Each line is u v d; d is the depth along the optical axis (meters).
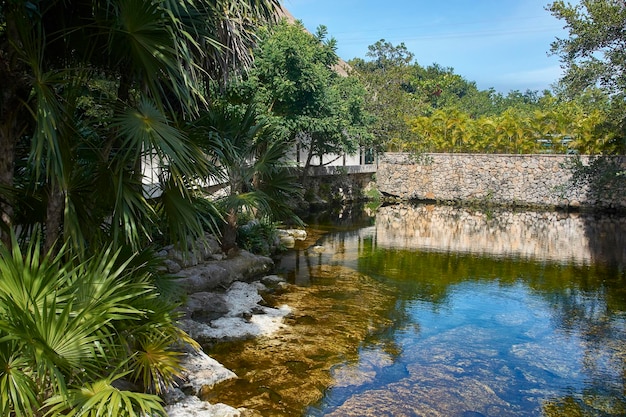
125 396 2.67
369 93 21.78
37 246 2.75
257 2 4.40
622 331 6.64
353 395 4.66
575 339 6.33
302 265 9.98
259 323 6.35
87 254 3.75
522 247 12.75
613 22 12.05
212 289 7.47
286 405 4.41
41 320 2.54
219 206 8.09
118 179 3.69
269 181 8.60
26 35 3.18
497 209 20.58
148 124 3.59
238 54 4.93
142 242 4.68
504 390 4.91
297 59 12.69
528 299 8.08
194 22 3.97
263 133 8.55
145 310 3.15
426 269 10.04
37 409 2.58
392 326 6.61
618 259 11.38
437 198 22.50
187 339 4.18
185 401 4.21
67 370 2.67
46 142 3.54
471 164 21.84
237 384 4.75
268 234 11.04
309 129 14.04
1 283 2.62
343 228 15.23
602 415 4.48
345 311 7.12
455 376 5.18
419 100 25.22
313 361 5.36
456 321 6.92
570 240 13.86
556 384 5.07
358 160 23.72
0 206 3.58
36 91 3.14
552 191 20.48
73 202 3.67
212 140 5.32
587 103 16.08
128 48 3.61
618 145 19.66
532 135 21.55
